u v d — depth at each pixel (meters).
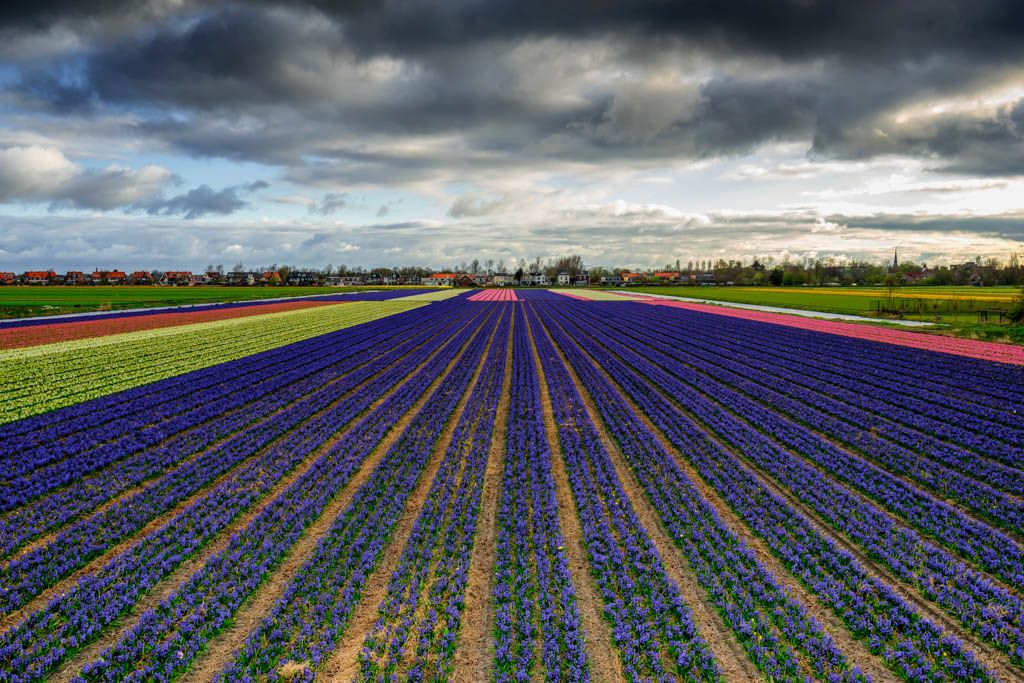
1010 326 47.28
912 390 25.89
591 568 11.24
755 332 50.38
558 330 55.84
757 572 10.85
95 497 14.21
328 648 8.88
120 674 8.46
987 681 8.17
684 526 12.79
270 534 12.47
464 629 9.48
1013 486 14.60
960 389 26.25
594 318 69.56
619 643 9.07
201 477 15.50
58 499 13.95
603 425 21.28
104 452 17.48
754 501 13.95
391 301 101.12
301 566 11.27
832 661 8.62
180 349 39.31
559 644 9.08
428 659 8.73
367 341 45.31
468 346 43.66
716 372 31.38
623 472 16.25
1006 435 18.86
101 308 73.00
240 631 9.43
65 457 17.27
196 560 11.49
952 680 8.29
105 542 12.09
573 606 9.84
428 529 12.70
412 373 32.22
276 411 23.38
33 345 39.97
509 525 12.90
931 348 38.88
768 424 20.69
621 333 52.59
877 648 8.89
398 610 9.84
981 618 9.52
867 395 25.25
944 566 10.91
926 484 15.09
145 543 11.98
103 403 23.61
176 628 9.48
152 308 74.94
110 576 10.63
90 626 9.27
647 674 8.48
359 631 9.41
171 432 19.50
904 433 19.38
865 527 12.54
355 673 8.48
